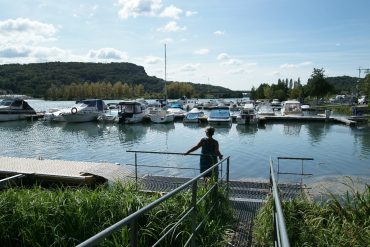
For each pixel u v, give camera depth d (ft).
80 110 131.75
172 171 51.62
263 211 18.57
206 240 15.84
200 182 23.62
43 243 15.47
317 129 112.47
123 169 33.94
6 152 71.31
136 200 17.35
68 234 15.65
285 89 342.03
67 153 70.54
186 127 119.65
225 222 19.15
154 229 15.52
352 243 13.66
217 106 203.00
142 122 133.80
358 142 84.43
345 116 149.48
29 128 116.88
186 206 17.20
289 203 18.54
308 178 45.29
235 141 86.63
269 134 100.63
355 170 53.42
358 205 17.40
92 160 62.69
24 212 16.52
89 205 16.93
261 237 16.88
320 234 14.61
